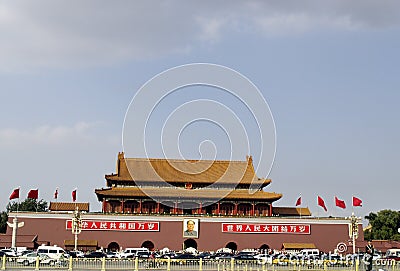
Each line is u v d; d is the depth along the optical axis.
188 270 79.00
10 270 75.31
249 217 136.38
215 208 141.50
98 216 132.75
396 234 170.25
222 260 85.12
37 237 130.75
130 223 133.38
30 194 125.88
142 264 81.38
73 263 80.12
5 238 129.62
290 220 136.62
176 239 134.12
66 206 147.75
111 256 107.62
